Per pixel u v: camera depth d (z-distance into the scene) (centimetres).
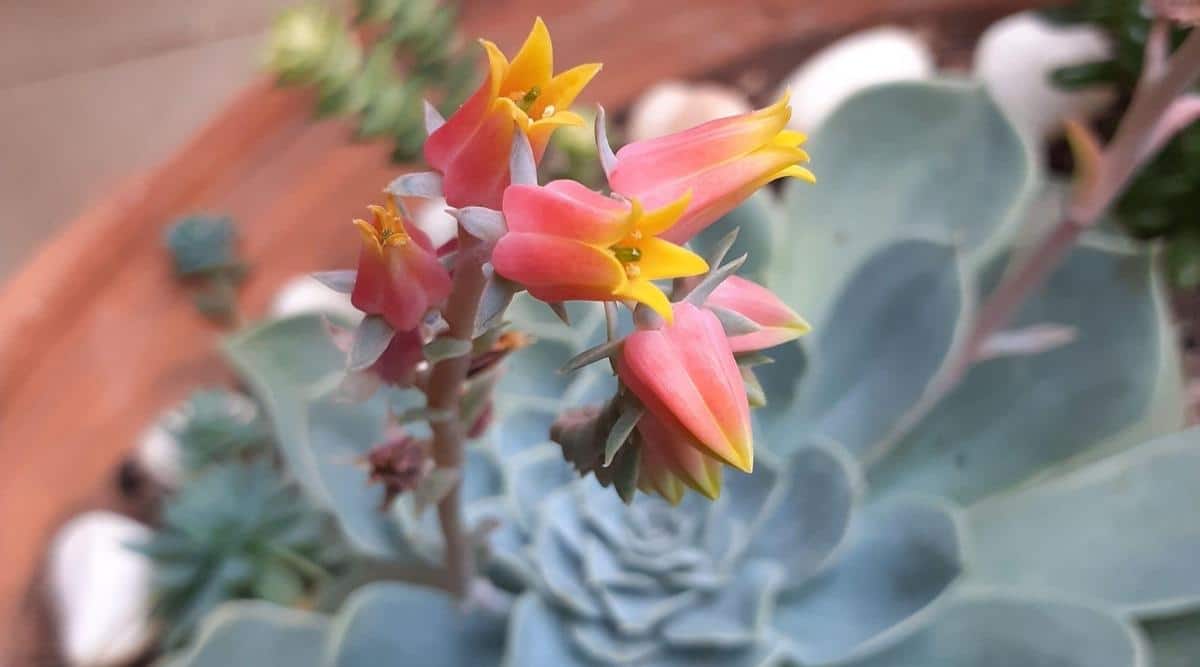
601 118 13
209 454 30
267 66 25
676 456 14
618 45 36
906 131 26
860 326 25
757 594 22
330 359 25
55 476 31
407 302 13
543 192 13
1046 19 31
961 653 22
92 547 29
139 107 50
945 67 35
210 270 31
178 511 28
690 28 36
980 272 27
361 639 23
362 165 34
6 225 49
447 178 13
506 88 13
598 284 13
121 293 32
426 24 27
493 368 16
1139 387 24
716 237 25
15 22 52
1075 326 25
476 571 21
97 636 29
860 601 23
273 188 34
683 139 13
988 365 26
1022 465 25
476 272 13
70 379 31
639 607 23
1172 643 23
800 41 36
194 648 23
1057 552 23
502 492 25
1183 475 23
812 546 23
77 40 52
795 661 23
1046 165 33
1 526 30
